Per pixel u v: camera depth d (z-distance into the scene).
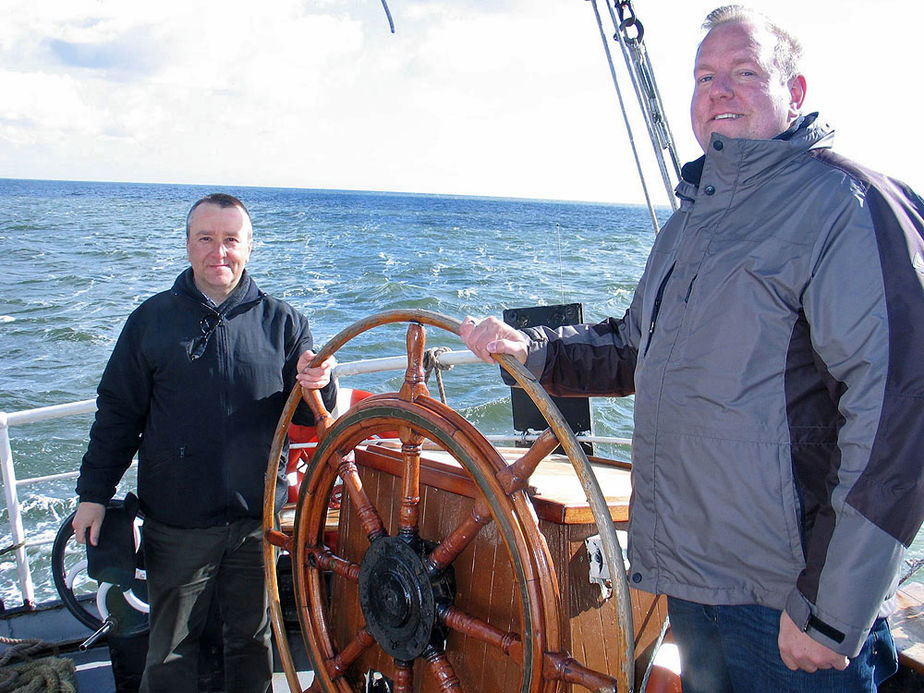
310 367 2.07
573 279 24.44
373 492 2.05
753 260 1.43
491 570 1.71
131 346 2.28
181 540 2.26
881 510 1.23
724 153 1.49
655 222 2.52
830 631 1.28
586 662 1.71
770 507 1.41
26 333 15.46
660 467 1.54
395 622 1.74
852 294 1.31
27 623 2.95
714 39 1.60
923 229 1.36
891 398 1.24
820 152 1.47
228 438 2.28
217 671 2.62
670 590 1.53
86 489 2.27
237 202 2.34
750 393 1.43
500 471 1.55
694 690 1.64
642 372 1.58
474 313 18.11
